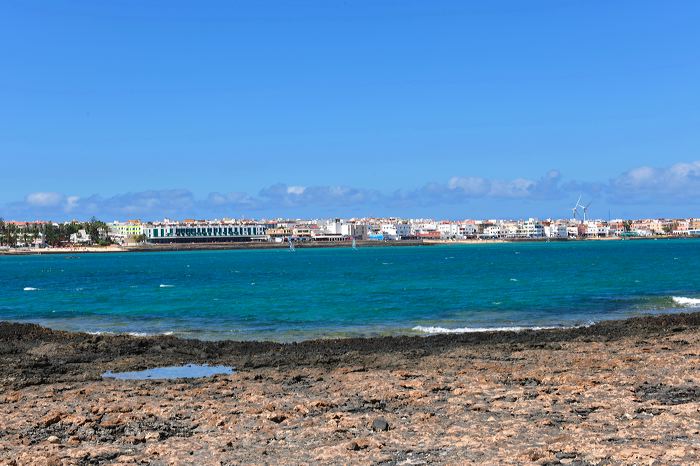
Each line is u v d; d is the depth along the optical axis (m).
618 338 35.03
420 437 16.61
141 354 33.84
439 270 127.12
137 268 168.38
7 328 41.66
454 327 45.94
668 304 57.91
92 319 55.62
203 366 30.44
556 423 17.38
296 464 14.91
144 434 17.75
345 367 27.98
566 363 26.73
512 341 35.28
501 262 162.62
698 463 13.70
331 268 147.25
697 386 21.28
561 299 64.00
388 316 53.25
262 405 20.64
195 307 63.44
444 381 23.47
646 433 16.06
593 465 13.88
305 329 46.78
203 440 17.00
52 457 15.75
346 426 17.83
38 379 26.84
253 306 63.12
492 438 16.19
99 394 23.30
